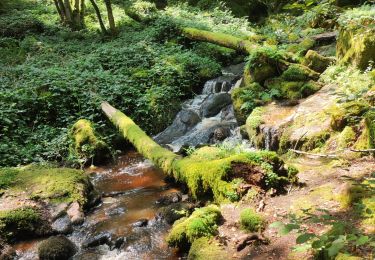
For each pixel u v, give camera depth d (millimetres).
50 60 11688
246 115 8117
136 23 16172
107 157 8273
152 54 11883
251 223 4504
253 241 4230
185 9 17516
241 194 5164
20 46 12852
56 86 9484
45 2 18234
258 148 7281
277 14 16156
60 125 9070
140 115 9883
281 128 6832
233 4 18344
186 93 10836
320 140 6227
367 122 5527
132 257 4723
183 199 5980
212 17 16375
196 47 12969
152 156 6785
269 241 4199
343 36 7969
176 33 13547
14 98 8844
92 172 7730
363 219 3896
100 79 10203
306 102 7410
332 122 6207
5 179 6273
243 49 10969
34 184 6188
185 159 6199
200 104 10242
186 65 11242
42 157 8086
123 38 13742
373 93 6152
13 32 14055
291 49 9750
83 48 12898
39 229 5453
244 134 7949
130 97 10070
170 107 10148
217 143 8117
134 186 6848
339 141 5953
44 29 14805
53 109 9195
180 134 9375
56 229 5465
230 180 5340
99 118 9398
